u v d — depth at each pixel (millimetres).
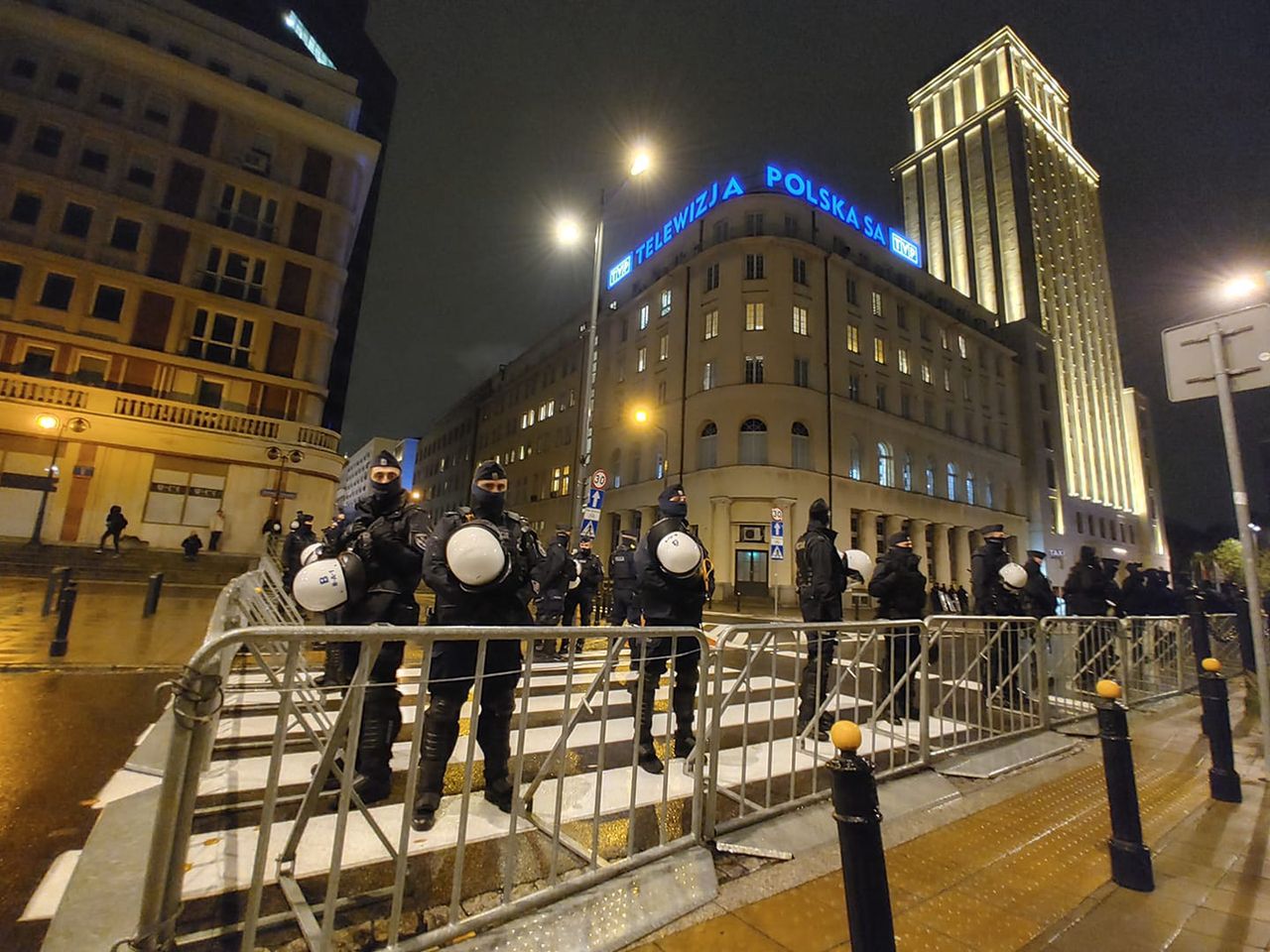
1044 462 46625
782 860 3049
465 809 2215
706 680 3164
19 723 4383
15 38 22766
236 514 23109
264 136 26766
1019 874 3053
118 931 2121
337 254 27469
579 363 43500
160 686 1835
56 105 22812
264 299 25594
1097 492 56469
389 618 3543
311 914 2236
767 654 9891
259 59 27391
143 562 18531
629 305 38344
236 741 4215
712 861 2918
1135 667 7426
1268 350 4660
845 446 31000
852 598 25328
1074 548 47656
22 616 9414
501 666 3391
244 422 23750
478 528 3182
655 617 4168
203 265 24531
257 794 3348
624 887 2561
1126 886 2961
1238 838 3568
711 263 32562
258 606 5992
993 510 40562
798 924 2490
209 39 26344
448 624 3250
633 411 36219
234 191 25781
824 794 3795
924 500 34781
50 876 2451
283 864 2598
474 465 60625
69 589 6832
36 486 20328
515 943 2188
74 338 21828
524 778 3900
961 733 5332
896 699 5734
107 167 23484
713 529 28500
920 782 4137
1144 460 67188
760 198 32500
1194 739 5734
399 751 4387
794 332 30500
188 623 9633
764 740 4992
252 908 1821
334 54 44125
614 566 7957
